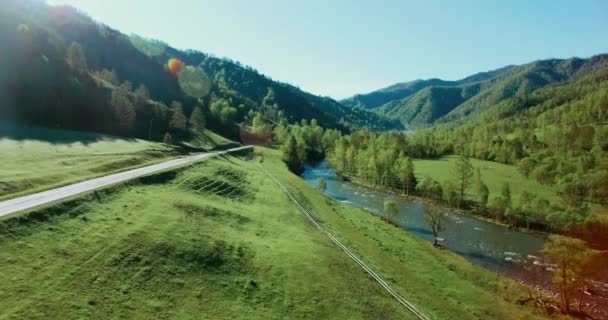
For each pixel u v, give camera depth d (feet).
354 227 236.22
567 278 168.45
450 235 275.18
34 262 98.43
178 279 113.09
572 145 510.17
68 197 138.92
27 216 115.24
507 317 150.20
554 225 285.23
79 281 97.19
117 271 106.52
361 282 142.20
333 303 121.70
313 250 159.84
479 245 255.50
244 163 386.32
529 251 246.06
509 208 313.12
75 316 85.46
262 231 172.96
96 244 115.65
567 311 163.32
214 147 483.92
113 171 206.90
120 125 398.62
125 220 138.00
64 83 380.58
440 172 503.61
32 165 182.09
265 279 126.72
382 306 127.85
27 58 364.17
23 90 334.03
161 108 496.23
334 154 575.38
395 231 257.14
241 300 112.37
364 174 476.95
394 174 439.63
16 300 83.71
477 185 349.20
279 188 281.74
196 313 100.32
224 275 123.03
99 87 435.94
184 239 134.82
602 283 190.80
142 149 304.30
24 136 254.88
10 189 142.00
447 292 163.43
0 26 368.07
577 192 352.08
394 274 162.81
